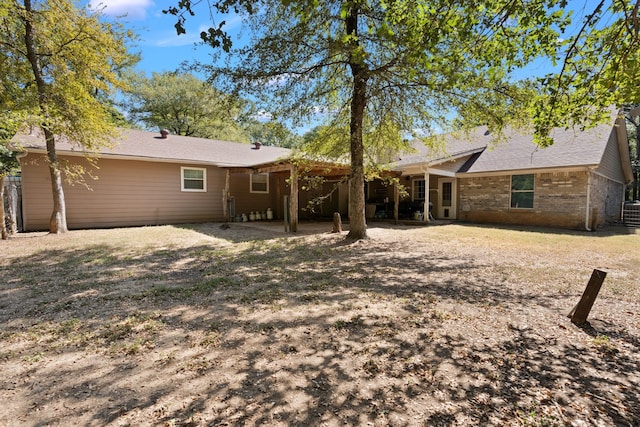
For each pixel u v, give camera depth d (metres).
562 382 2.19
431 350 2.61
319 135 8.52
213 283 4.47
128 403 1.95
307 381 2.18
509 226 11.44
